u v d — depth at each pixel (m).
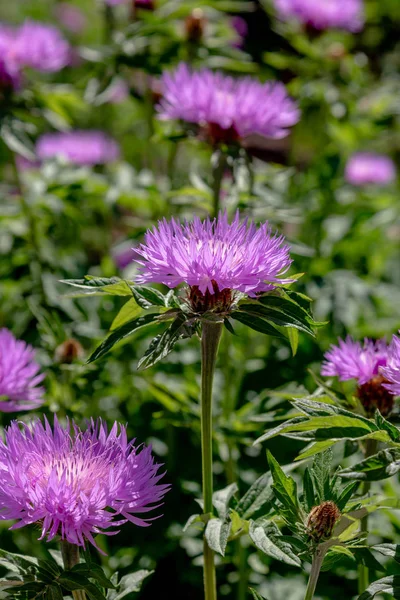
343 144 1.44
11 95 1.07
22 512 0.65
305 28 1.32
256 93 0.90
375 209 1.31
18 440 0.68
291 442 0.99
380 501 0.69
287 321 0.67
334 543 0.67
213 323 0.70
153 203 1.17
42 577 0.67
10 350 0.80
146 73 1.14
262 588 0.94
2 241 1.18
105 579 0.66
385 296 1.22
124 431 0.67
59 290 1.14
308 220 1.22
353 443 0.75
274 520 0.71
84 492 0.66
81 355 0.90
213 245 0.68
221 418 0.97
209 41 1.19
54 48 1.12
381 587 0.66
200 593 0.97
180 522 0.98
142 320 0.68
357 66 1.39
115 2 1.42
